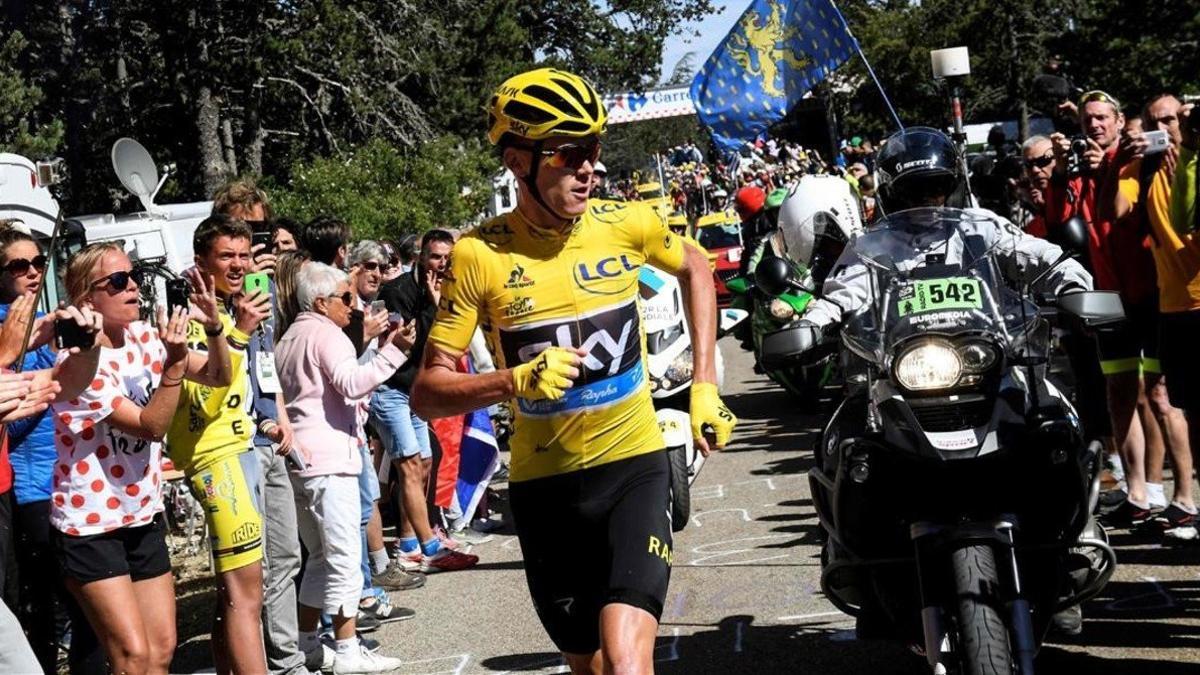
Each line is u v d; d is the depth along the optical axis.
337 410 6.50
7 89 26.39
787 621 6.46
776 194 13.16
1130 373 7.38
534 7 42.16
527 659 6.40
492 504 10.73
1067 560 4.73
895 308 4.71
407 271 9.28
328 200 22.05
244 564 5.47
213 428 5.45
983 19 41.66
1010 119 43.91
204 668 6.81
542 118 3.88
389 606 7.45
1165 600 6.19
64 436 4.98
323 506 6.38
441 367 4.04
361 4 29.69
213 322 5.19
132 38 29.98
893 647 5.89
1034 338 4.68
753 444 11.84
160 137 31.98
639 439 4.09
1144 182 6.68
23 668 4.04
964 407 4.50
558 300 4.02
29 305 4.55
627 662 3.71
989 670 4.11
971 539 4.34
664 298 8.60
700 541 8.42
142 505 5.09
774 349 4.91
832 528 4.86
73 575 4.99
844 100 41.25
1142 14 35.06
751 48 9.78
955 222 4.96
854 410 4.90
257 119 29.86
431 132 30.36
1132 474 7.46
